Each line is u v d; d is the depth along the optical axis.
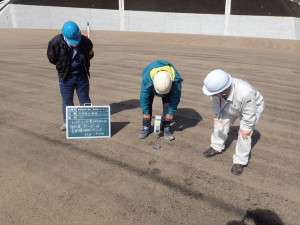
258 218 2.65
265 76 8.55
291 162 3.67
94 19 28.78
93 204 2.78
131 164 3.51
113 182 3.14
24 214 2.62
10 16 25.75
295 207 2.82
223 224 2.57
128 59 10.90
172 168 3.45
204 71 9.05
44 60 10.30
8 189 2.96
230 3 28.11
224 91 2.91
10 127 4.46
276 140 4.30
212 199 2.90
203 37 23.59
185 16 28.69
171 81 3.43
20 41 16.59
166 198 2.90
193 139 4.24
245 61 11.13
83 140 4.11
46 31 23.11
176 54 12.52
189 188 3.07
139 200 2.86
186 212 2.71
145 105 3.91
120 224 2.54
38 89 6.56
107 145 3.98
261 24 27.00
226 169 3.46
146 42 17.91
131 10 29.50
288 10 28.42
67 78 4.07
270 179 3.27
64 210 2.69
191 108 5.62
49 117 4.91
